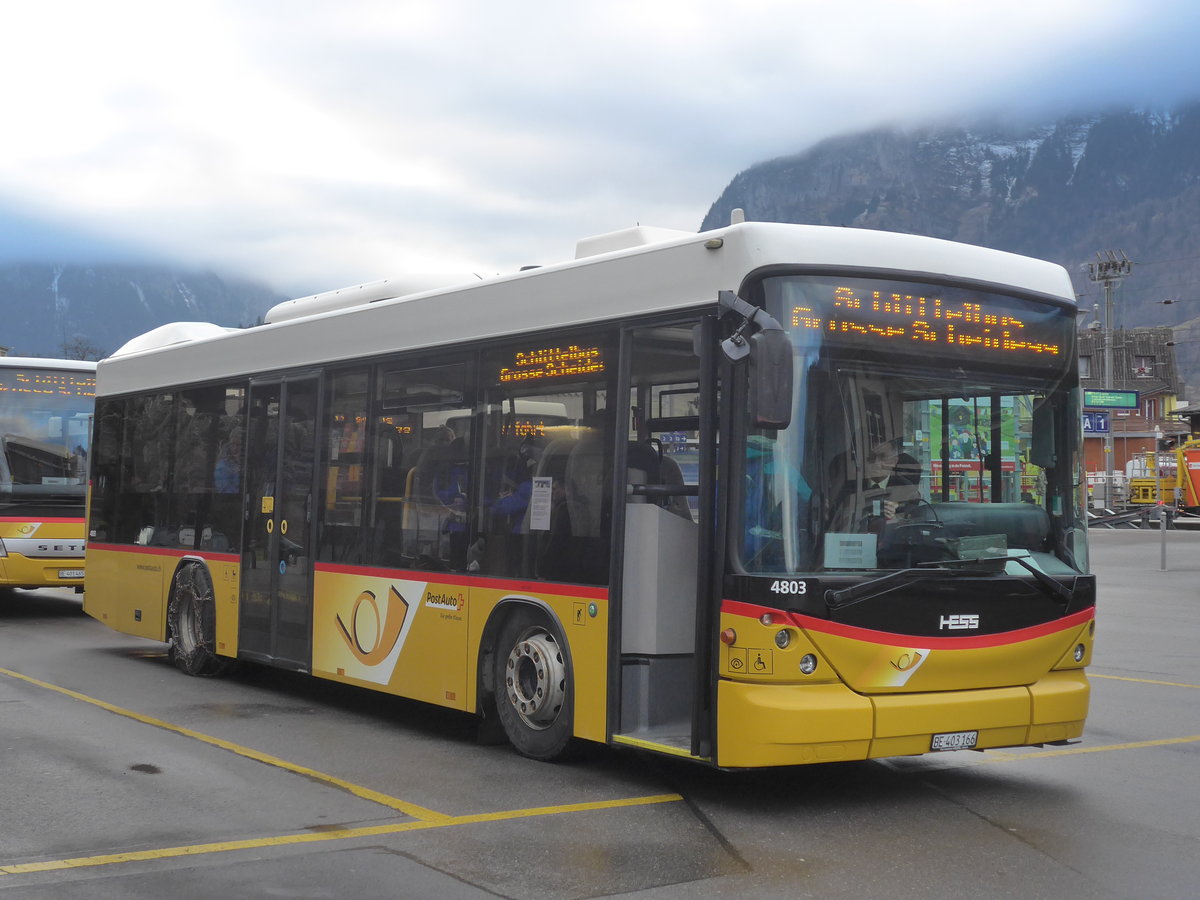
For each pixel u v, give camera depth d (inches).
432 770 320.8
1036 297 311.0
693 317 291.4
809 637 269.7
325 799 287.6
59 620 709.9
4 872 227.9
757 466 275.4
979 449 297.1
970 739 284.5
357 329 408.8
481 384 354.3
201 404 495.2
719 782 310.3
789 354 267.7
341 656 402.9
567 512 321.4
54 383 711.1
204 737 361.7
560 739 319.3
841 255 286.5
